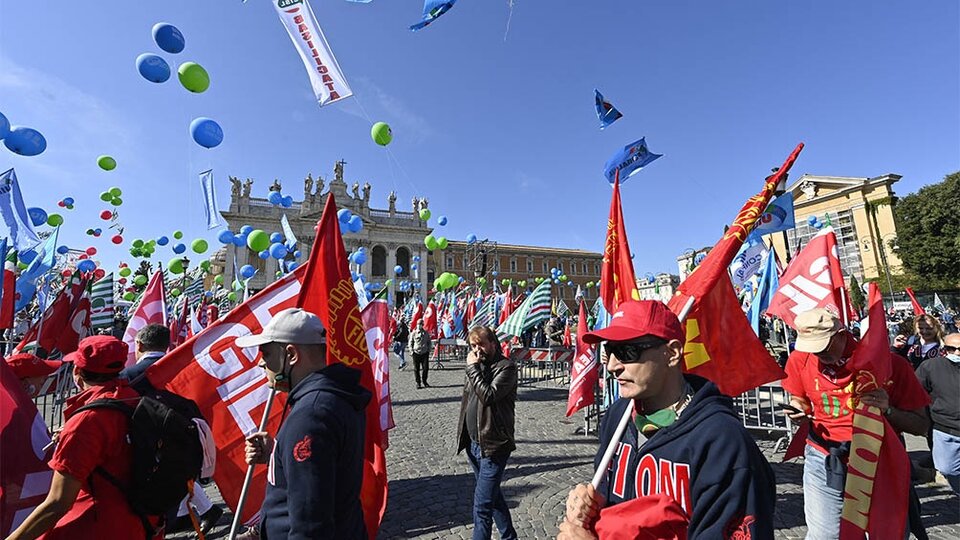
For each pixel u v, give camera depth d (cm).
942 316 1895
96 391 245
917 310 650
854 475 278
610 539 153
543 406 1021
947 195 3053
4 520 248
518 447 705
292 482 178
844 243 3944
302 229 5622
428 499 513
